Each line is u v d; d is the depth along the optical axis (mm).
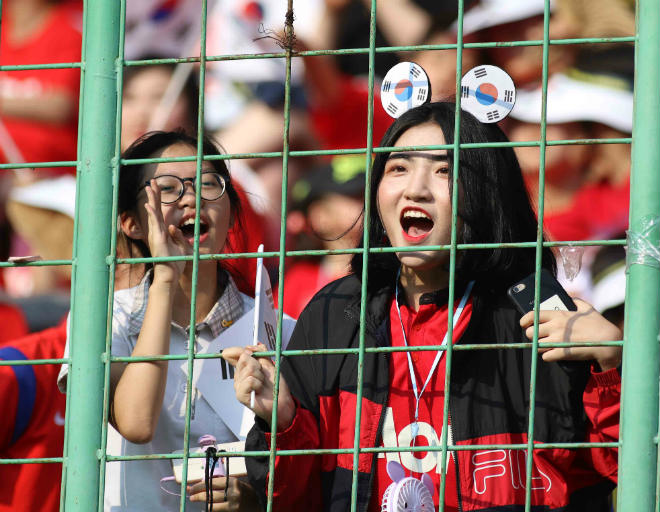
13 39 17391
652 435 8023
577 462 9375
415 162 9836
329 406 9656
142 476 10805
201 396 11039
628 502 8016
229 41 17141
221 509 10305
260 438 9188
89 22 8703
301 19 17109
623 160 16156
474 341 9695
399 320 9945
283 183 8086
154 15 17031
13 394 11242
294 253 8133
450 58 16812
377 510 9320
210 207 11352
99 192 8609
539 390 9336
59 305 15664
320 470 9617
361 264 10391
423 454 9344
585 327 8805
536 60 16562
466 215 9797
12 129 17094
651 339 8070
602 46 16547
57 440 11461
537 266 7992
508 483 9156
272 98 16844
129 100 16797
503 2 16688
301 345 10062
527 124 16359
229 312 11484
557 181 16188
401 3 16922
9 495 11289
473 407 9359
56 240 17141
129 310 11078
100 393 8508
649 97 8203
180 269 10414
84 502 8422
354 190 15852
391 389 9578
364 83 17047
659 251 8094
